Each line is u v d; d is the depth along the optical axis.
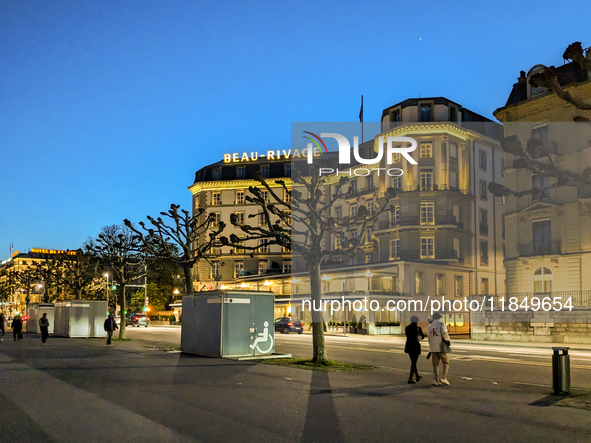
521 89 35.03
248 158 74.50
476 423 7.86
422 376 13.55
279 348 24.62
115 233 63.81
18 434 6.95
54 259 51.97
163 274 77.50
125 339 30.39
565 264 32.03
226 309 18.88
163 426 7.46
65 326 34.59
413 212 38.16
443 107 40.94
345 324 40.19
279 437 6.95
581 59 12.28
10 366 15.41
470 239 39.53
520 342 30.73
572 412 8.73
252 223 70.50
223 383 11.85
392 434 7.16
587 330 28.25
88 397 9.82
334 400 9.73
